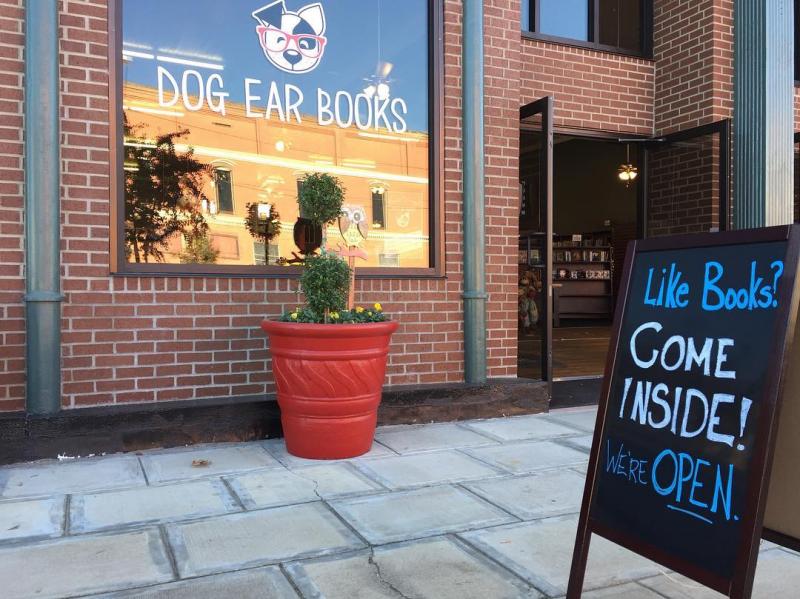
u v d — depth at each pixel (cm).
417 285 523
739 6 656
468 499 349
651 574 269
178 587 251
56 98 404
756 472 187
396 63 533
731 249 215
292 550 285
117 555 278
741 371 200
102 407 423
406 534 303
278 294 473
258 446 441
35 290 400
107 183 425
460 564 274
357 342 402
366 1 524
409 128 536
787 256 195
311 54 507
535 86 649
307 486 365
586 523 236
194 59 467
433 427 501
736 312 207
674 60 703
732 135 662
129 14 445
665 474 215
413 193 536
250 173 485
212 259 470
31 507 329
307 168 505
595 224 1639
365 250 522
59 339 409
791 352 222
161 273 441
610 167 1560
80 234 418
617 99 698
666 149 716
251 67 486
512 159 559
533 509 336
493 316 552
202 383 452
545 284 563
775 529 228
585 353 928
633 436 228
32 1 396
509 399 540
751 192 643
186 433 436
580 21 693
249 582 256
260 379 468
